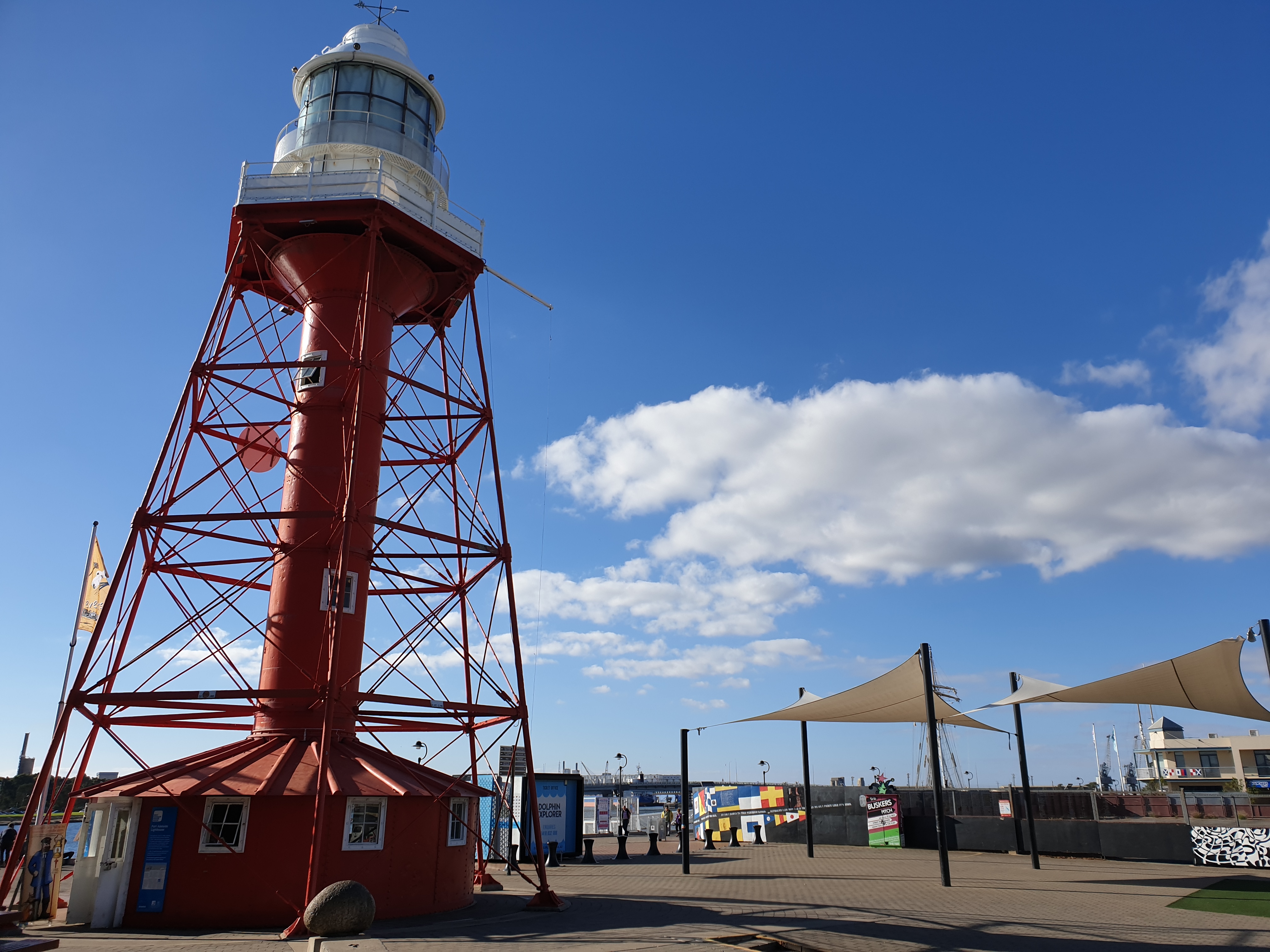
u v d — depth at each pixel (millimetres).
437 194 22422
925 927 14648
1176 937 13562
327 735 14969
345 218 19328
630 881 24016
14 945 8695
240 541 18375
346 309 20094
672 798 82188
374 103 21797
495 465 20469
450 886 17234
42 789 15023
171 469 17828
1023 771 28328
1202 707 24328
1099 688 23672
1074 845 31703
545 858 30000
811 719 32062
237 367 18172
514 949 11930
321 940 10430
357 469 18062
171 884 15039
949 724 35406
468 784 18422
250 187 19656
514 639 19031
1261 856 26266
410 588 20906
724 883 23062
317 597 18109
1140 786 82875
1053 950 12336
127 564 16375
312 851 14219
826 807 41312
